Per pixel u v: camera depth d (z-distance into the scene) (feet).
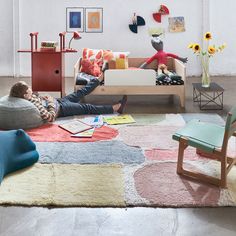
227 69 21.68
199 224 7.36
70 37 21.21
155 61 18.12
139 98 16.79
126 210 7.77
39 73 15.99
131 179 8.90
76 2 20.89
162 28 21.12
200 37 21.30
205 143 8.72
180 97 15.28
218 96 15.84
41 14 21.01
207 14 20.99
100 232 7.09
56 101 13.56
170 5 20.93
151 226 7.29
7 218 7.46
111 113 14.07
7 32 21.09
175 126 12.68
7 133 9.42
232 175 9.24
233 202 8.02
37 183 8.65
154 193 8.32
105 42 21.29
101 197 8.13
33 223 7.32
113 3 20.89
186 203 7.97
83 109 13.73
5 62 21.43
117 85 15.28
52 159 9.87
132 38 21.24
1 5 20.85
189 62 21.52
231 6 21.03
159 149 10.68
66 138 11.42
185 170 9.14
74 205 7.87
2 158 8.86
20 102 12.19
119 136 11.66
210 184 8.76
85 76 16.15
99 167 9.48
